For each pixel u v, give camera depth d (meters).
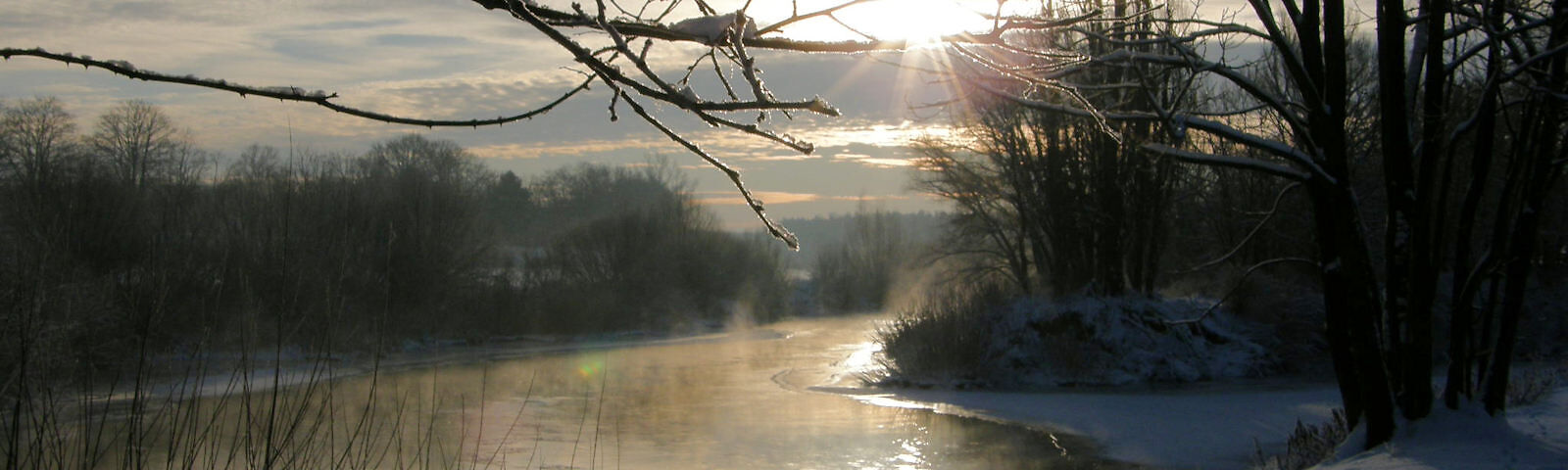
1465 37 9.48
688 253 55.62
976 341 26.86
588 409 21.33
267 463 4.52
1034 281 33.34
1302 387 23.69
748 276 59.81
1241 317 29.19
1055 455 16.12
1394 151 8.52
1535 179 8.87
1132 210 28.41
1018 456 16.14
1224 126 8.41
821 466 15.44
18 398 3.81
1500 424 8.41
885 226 71.00
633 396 24.12
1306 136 8.42
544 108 2.45
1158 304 28.45
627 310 50.25
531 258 50.72
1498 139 16.55
